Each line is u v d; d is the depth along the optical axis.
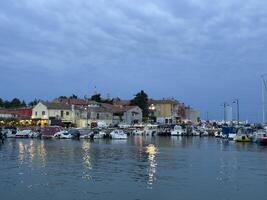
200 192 30.80
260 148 83.38
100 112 165.25
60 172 40.88
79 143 95.44
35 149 72.81
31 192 30.20
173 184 34.16
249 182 35.47
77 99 179.75
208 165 48.78
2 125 142.12
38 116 149.62
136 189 31.75
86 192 30.41
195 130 161.75
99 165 47.47
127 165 47.81
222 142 109.50
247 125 146.00
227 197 29.12
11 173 39.88
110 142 102.62
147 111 197.25
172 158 57.75
